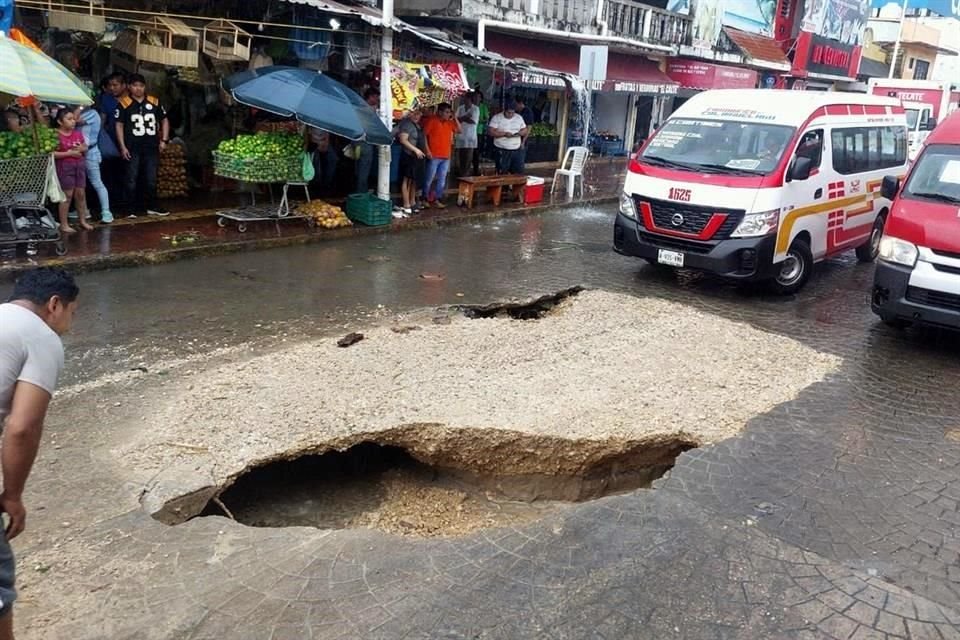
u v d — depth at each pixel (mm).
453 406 5598
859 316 9062
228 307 8016
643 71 22734
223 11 11930
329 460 5422
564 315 8289
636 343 7371
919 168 7758
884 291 7625
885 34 36375
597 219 14711
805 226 9586
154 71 12281
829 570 3939
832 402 6195
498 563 3885
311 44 11648
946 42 40719
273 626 3402
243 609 3504
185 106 12961
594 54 15680
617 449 5266
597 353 7008
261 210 11203
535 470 5316
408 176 13203
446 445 5266
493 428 5262
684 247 9367
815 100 10055
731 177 9078
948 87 24016
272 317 7785
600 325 7910
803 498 4637
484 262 10695
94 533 4012
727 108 10008
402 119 12758
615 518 4316
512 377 6281
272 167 10836
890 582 3883
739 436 5402
